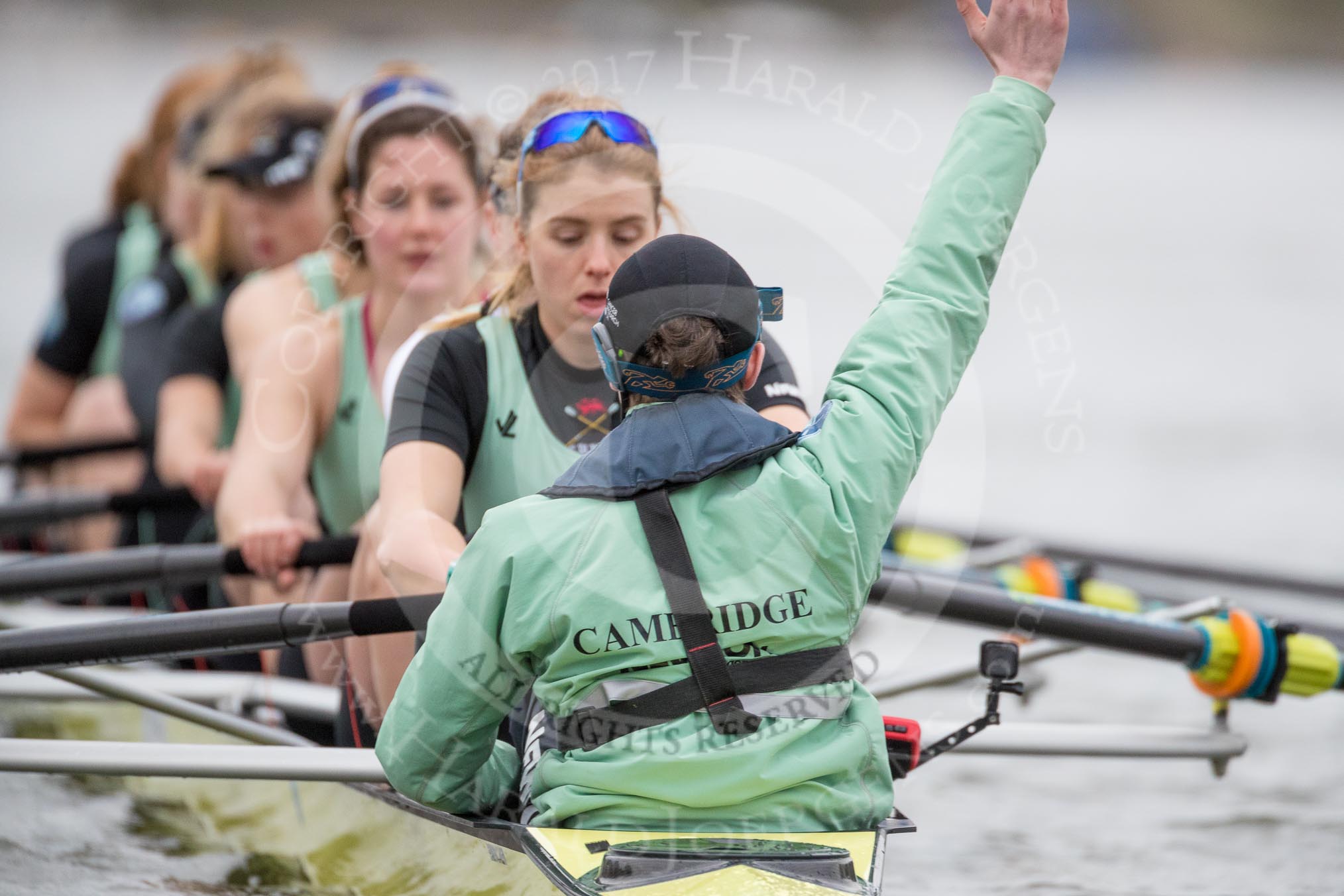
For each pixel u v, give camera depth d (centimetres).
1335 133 11638
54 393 3059
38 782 1719
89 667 1484
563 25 13650
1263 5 15238
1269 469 3684
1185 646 1473
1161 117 12581
